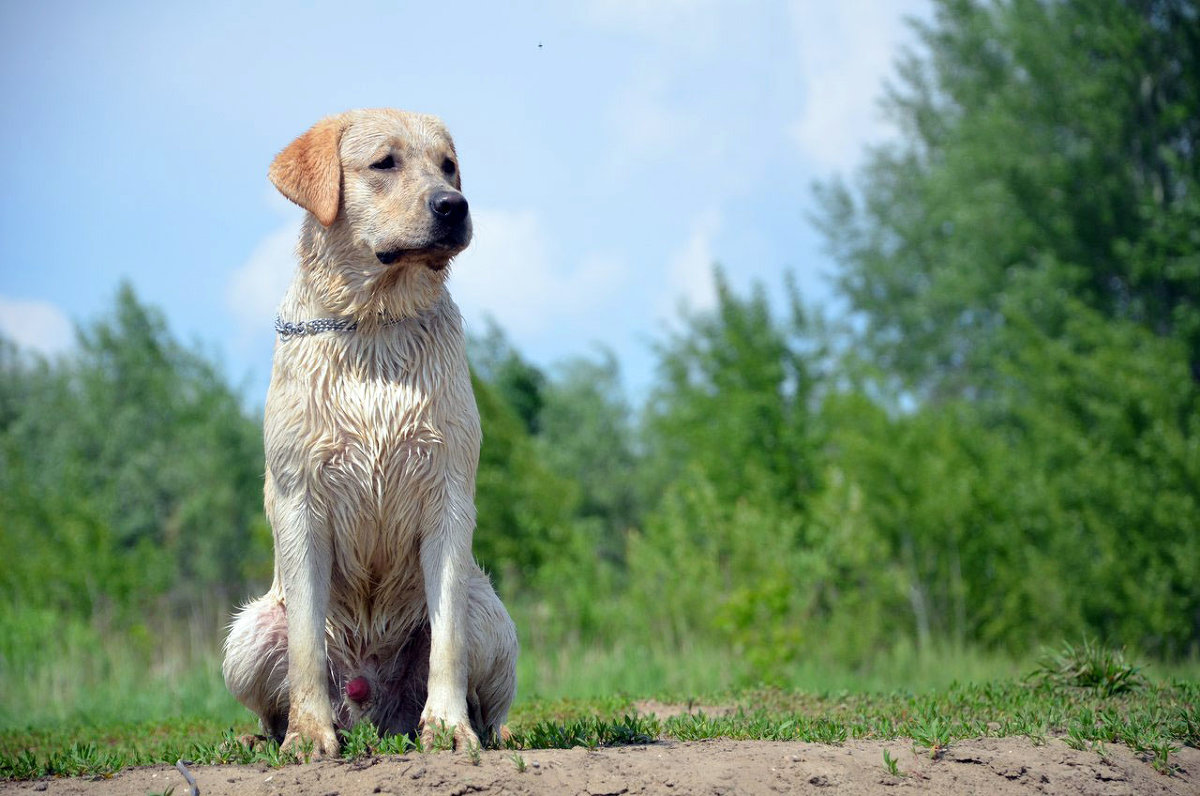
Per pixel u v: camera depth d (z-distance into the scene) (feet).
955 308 87.25
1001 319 82.53
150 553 63.41
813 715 21.38
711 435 68.95
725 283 72.23
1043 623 50.29
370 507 15.87
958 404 64.49
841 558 52.13
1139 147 74.79
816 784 14.24
